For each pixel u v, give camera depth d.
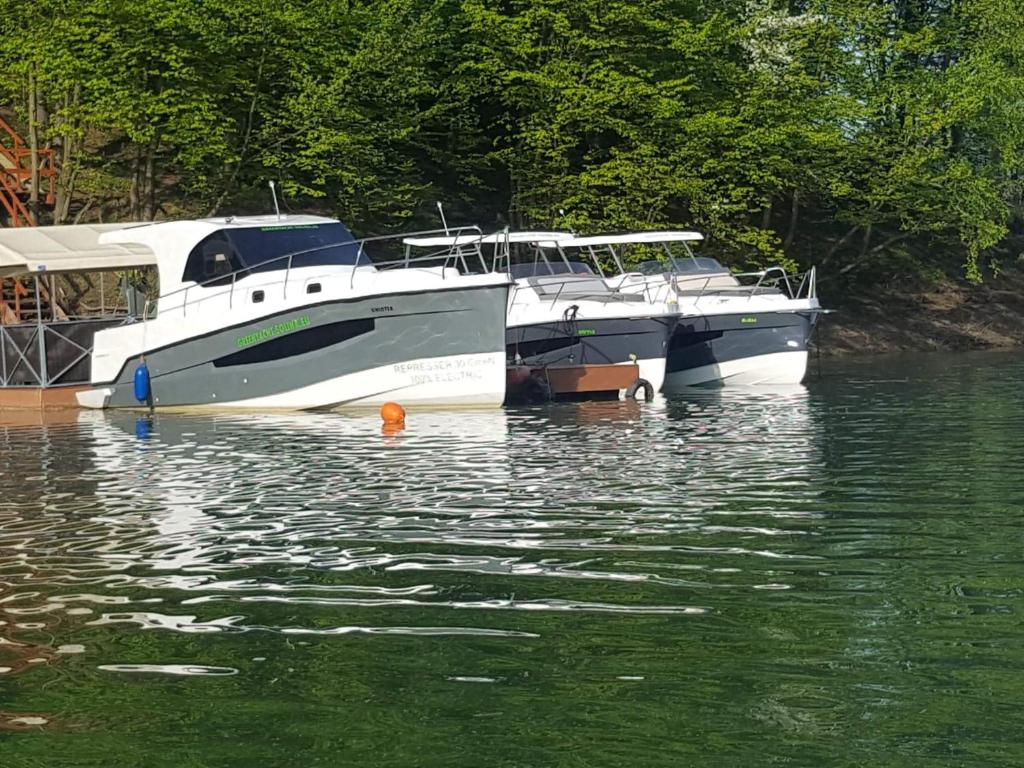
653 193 35.25
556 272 25.30
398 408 19.03
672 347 25.64
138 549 10.53
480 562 9.87
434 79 37.00
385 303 20.25
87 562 10.10
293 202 35.44
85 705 6.93
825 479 13.59
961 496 12.50
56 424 20.06
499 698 6.93
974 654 7.51
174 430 18.83
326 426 18.83
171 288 21.55
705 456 15.40
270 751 6.32
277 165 32.19
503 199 40.47
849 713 6.66
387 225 36.66
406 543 10.56
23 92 33.81
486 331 20.25
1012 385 25.34
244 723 6.65
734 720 6.60
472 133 38.34
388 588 9.14
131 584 9.38
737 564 9.70
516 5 37.28
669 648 7.68
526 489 13.07
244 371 21.05
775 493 12.73
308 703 6.91
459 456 15.52
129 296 23.22
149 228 21.67
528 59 36.31
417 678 7.25
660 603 8.63
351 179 33.41
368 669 7.41
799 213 44.56
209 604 8.80
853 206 41.06
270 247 21.30
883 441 16.72
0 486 13.86
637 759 6.16
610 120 34.97
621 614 8.38
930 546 10.27
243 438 17.66
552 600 8.75
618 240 25.44
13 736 6.54
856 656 7.50
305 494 12.98
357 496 12.80
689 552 10.11
